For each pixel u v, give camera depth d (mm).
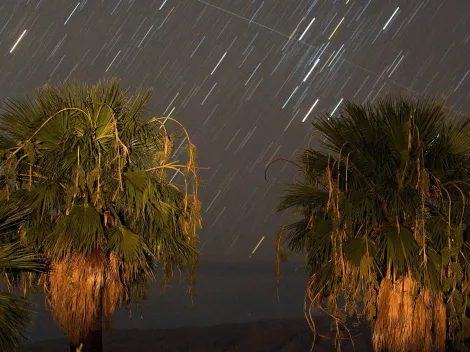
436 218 9383
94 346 9727
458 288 9492
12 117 10047
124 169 10141
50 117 9414
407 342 9125
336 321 9180
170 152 9719
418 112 9656
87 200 9719
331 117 9773
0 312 7531
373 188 9516
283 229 9797
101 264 9641
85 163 9945
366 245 8828
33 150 9344
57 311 9641
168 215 9945
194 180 9688
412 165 9359
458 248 8766
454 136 9719
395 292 9156
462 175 9625
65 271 9602
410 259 9039
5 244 8609
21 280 9484
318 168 9742
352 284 9141
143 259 9766
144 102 10367
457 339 9031
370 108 9750
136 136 10312
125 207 9961
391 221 9406
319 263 9766
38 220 9438
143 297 10438
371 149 9555
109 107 9586
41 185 9664
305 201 9680
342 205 9164
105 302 9812
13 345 7680
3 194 9281
